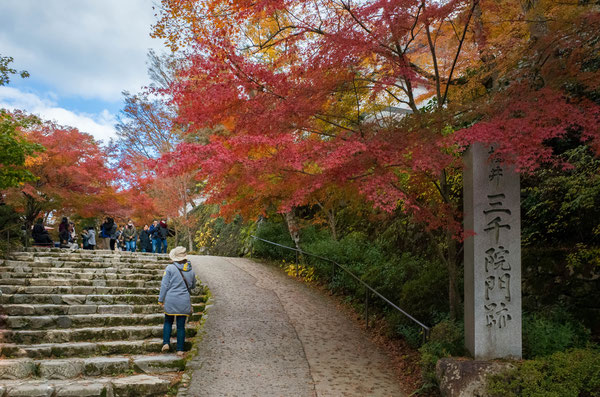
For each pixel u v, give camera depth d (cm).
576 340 565
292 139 584
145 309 825
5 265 1023
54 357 608
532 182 823
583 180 677
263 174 602
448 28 729
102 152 1501
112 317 748
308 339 750
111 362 583
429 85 676
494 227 557
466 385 494
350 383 575
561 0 651
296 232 1398
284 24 870
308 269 1277
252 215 993
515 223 559
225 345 690
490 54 711
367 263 1100
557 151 805
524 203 805
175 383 556
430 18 591
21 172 920
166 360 610
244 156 616
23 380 532
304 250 1348
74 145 1446
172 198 2055
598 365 471
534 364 494
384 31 564
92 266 1125
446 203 630
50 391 496
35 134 1366
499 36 694
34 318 693
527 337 572
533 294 704
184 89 602
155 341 683
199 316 848
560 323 614
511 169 562
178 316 653
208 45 588
